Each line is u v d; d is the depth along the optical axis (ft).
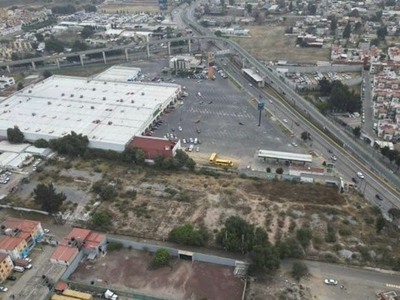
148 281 423.64
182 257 452.35
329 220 506.89
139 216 525.75
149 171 630.74
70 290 408.05
